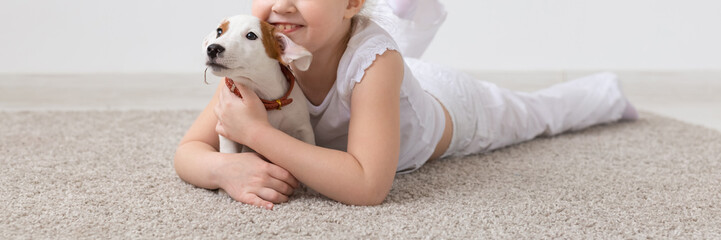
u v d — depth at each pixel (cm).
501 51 314
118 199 134
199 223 120
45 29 294
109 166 161
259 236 115
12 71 294
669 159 179
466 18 310
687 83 317
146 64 304
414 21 184
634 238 118
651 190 148
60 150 178
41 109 260
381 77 132
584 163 173
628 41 316
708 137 207
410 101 146
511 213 129
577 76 316
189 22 302
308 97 145
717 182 155
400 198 137
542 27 313
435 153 169
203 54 118
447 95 172
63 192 139
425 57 312
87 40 298
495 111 187
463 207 132
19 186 142
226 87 133
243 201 130
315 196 137
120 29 299
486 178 155
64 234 115
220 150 140
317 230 118
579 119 214
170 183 146
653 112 256
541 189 146
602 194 144
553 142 201
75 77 295
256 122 130
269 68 124
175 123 222
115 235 115
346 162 128
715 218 129
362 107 131
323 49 135
